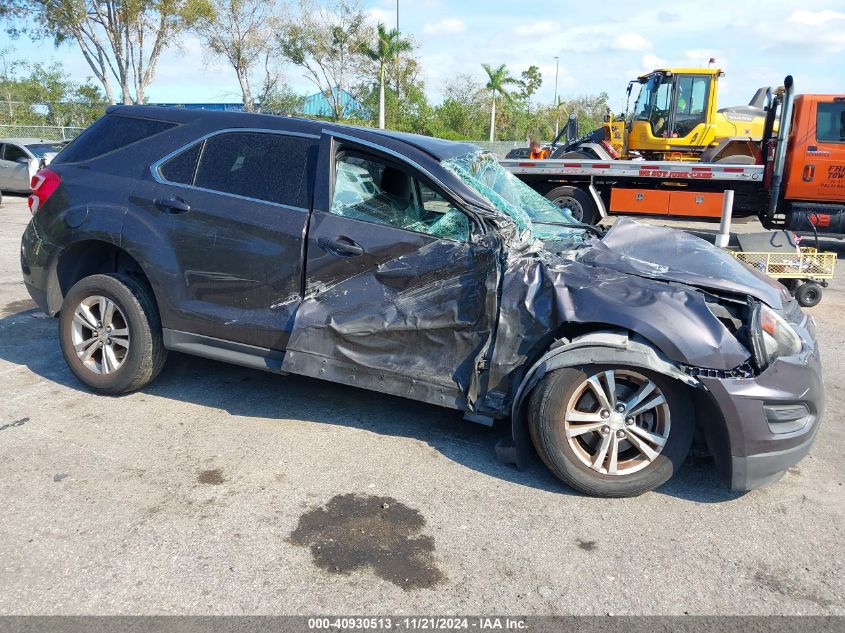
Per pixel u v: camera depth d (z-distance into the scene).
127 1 28.48
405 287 3.71
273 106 39.97
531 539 3.13
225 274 4.02
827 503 3.54
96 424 4.10
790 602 2.78
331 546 3.03
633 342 3.28
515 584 2.83
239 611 2.61
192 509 3.27
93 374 4.42
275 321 3.95
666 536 3.20
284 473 3.63
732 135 14.61
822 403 3.45
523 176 12.64
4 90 40.91
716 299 3.54
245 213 3.99
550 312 3.42
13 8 27.89
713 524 3.31
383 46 38.03
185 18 30.25
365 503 3.38
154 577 2.78
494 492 3.52
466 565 2.94
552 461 3.43
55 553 2.90
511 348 3.49
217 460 3.74
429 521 3.25
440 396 3.67
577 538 3.16
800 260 7.54
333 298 3.83
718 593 2.81
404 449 3.95
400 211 3.88
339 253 3.79
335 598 2.70
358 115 43.34
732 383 3.23
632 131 15.21
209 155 4.22
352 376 3.82
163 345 4.35
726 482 3.41
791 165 11.12
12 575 2.76
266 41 37.03
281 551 2.98
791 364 3.33
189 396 4.55
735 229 14.36
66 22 28.52
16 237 10.95
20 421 4.11
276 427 4.16
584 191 12.54
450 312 3.62
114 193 4.30
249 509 3.29
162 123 4.43
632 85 15.80
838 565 3.03
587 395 3.45
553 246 3.82
